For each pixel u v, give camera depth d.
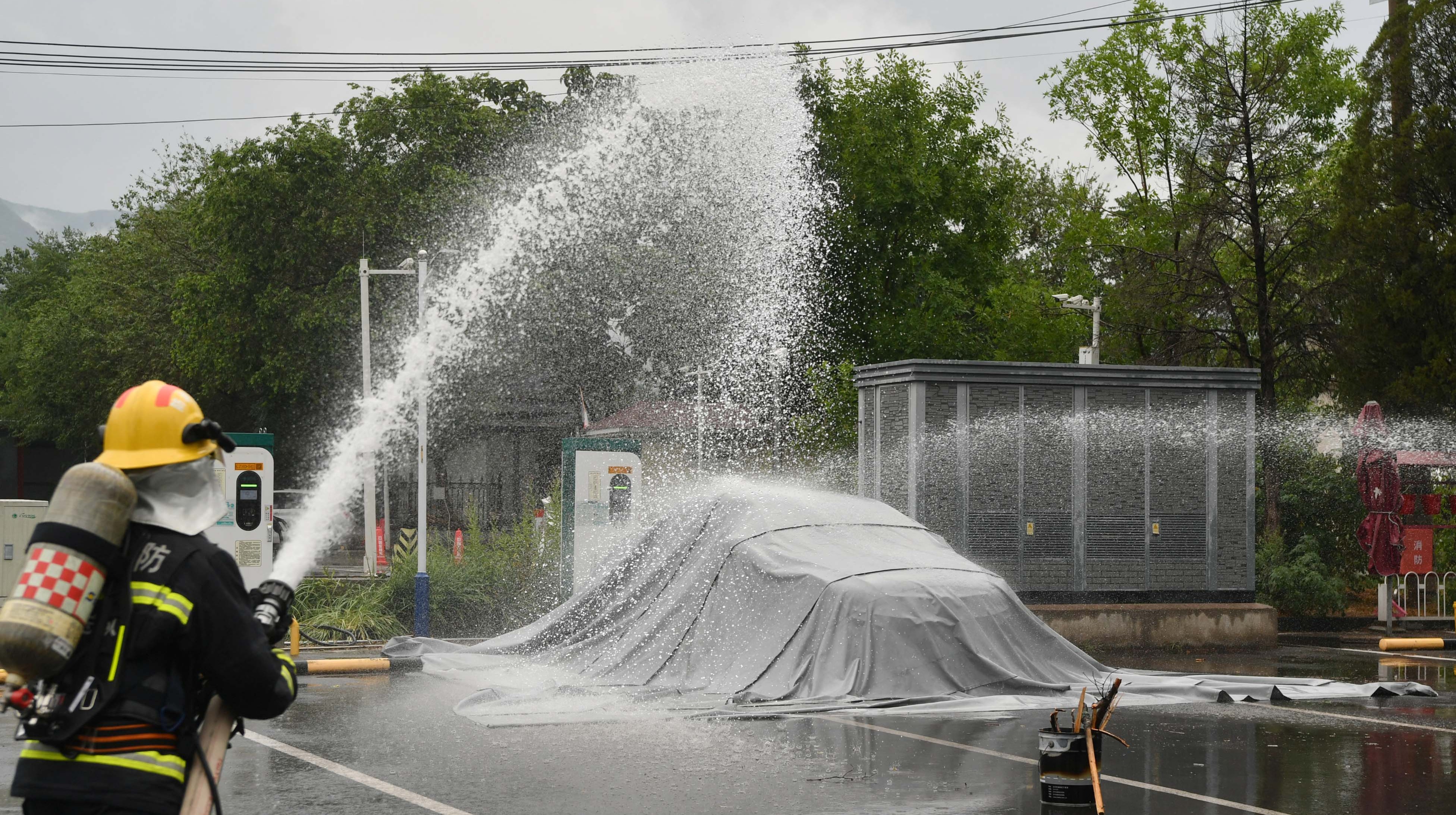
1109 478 16.52
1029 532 16.25
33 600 3.20
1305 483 21.45
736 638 11.34
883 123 31.80
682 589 12.02
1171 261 25.61
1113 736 7.02
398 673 12.98
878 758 8.41
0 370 54.06
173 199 45.28
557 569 17.03
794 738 9.12
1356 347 21.72
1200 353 26.14
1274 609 16.52
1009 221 35.81
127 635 3.31
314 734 9.34
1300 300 23.95
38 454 55.78
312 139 34.69
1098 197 43.44
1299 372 24.44
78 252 66.00
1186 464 16.73
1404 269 21.11
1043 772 7.18
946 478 16.05
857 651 10.65
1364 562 21.02
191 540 3.44
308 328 34.19
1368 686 11.73
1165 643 16.20
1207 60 25.36
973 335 33.41
